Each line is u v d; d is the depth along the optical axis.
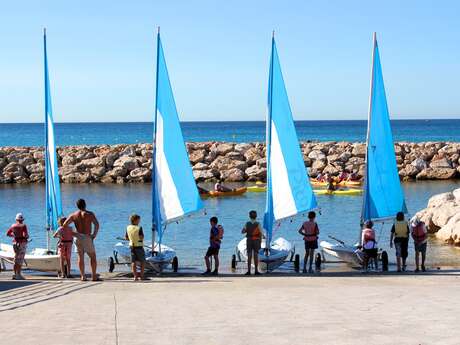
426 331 10.01
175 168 21.38
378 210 22.03
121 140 135.38
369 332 10.01
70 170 59.97
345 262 22.56
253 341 9.55
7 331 10.69
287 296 14.51
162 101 21.45
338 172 58.41
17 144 122.31
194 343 9.51
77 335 10.23
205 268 22.28
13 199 46.62
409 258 24.38
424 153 61.84
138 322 11.36
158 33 21.47
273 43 21.52
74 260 24.59
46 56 22.53
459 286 16.09
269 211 21.34
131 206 42.25
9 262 22.38
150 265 20.30
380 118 22.03
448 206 30.23
